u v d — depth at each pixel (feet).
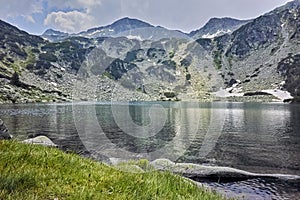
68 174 22.07
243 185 69.67
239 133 195.00
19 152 23.73
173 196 23.56
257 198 60.80
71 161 24.70
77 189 19.45
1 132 70.23
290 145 146.82
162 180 26.78
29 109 427.33
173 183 27.61
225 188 66.85
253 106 574.97
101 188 20.92
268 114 362.74
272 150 134.00
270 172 93.97
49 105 557.74
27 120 259.80
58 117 290.97
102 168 25.54
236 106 575.38
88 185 21.06
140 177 24.99
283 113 376.89
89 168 24.62
